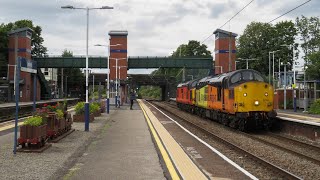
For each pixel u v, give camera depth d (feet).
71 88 413.18
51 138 56.29
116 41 282.77
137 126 85.71
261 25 349.00
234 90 83.15
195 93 138.62
